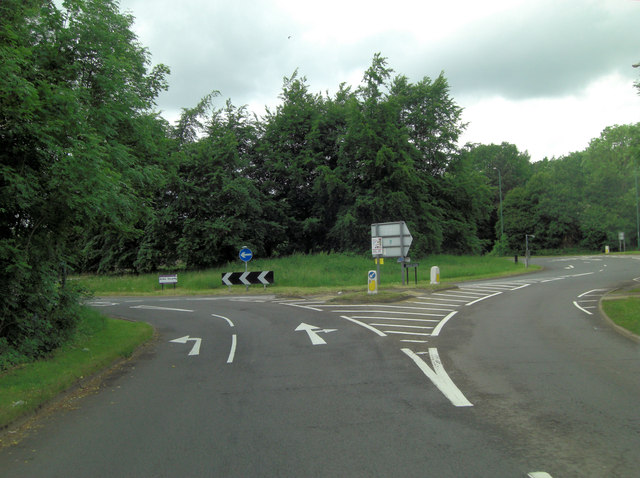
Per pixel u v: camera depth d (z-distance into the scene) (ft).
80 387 26.48
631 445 15.25
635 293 65.36
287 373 27.50
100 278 130.62
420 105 167.02
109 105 37.27
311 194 156.15
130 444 17.07
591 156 252.01
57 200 30.17
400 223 79.87
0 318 29.27
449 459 14.51
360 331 41.86
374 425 17.84
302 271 120.16
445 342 35.29
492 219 301.02
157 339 43.80
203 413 20.49
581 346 32.65
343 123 161.38
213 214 138.31
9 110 26.35
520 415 18.48
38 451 16.79
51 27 35.17
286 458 15.10
